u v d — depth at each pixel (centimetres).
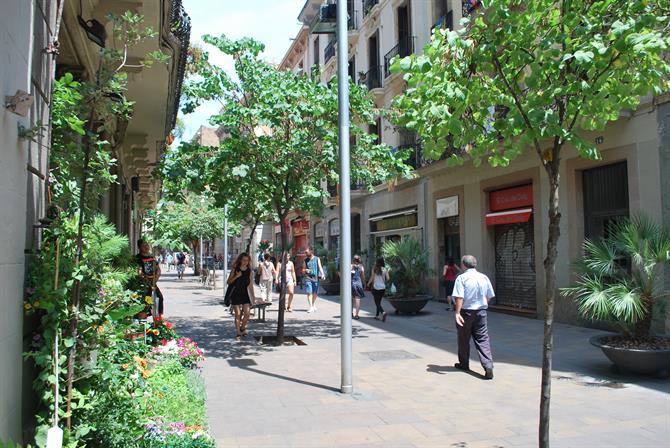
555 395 666
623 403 629
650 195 1090
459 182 1773
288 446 490
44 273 350
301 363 855
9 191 298
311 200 1077
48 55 395
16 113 297
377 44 2438
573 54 357
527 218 1452
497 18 386
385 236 2362
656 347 740
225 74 999
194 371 714
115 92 412
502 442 502
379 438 512
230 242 5412
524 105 401
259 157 982
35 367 379
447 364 855
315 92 949
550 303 386
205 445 427
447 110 381
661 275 764
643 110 1102
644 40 338
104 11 698
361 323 1356
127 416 405
